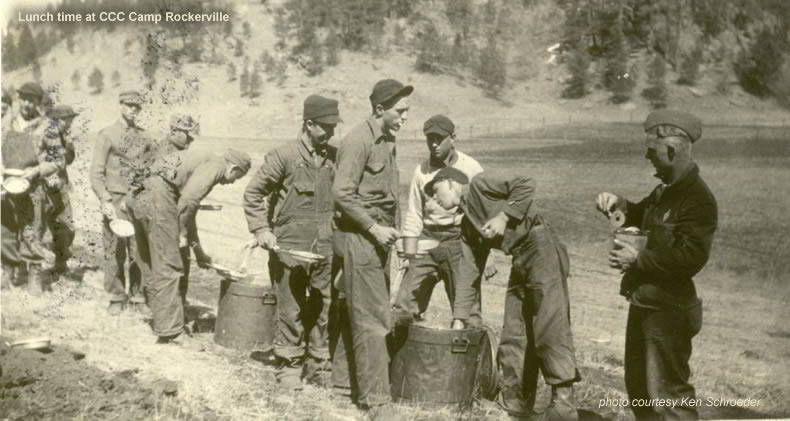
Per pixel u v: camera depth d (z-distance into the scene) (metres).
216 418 4.34
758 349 7.96
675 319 4.16
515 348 4.61
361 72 34.53
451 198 5.35
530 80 33.09
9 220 6.68
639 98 28.95
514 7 35.91
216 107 29.98
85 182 11.84
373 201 4.63
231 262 9.92
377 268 4.59
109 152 6.29
